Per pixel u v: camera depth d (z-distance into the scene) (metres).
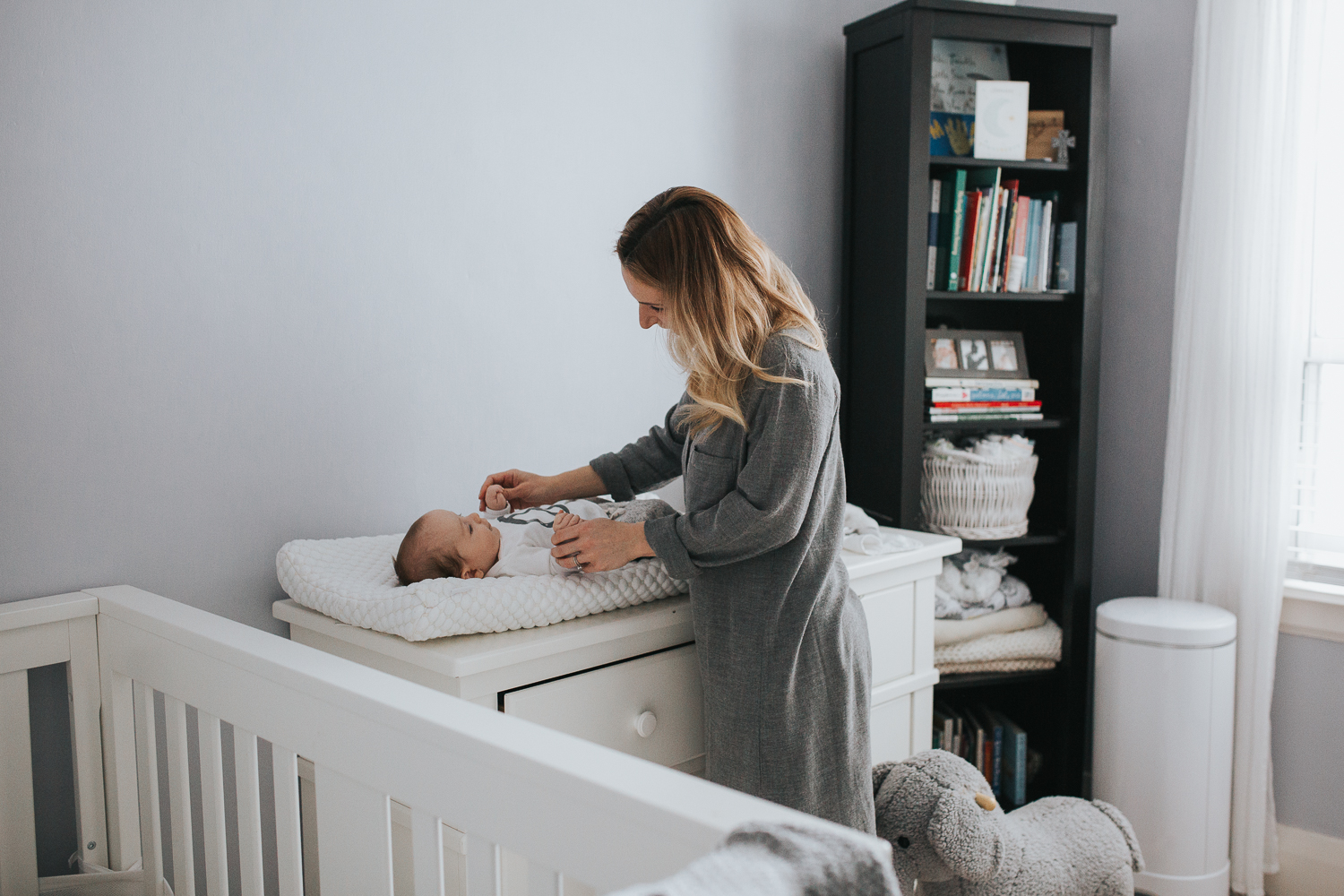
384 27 1.53
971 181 2.24
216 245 1.37
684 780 0.67
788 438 1.11
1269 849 2.09
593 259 1.86
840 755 1.24
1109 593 2.40
